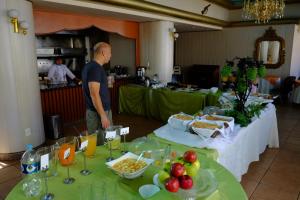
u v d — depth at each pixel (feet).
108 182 4.32
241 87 8.31
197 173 4.21
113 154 5.41
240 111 8.49
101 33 22.11
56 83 16.20
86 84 7.39
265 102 10.52
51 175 4.53
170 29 18.62
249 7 16.39
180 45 28.99
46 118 13.00
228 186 4.23
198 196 3.78
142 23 19.33
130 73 21.03
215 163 5.09
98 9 13.32
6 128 10.38
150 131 14.35
